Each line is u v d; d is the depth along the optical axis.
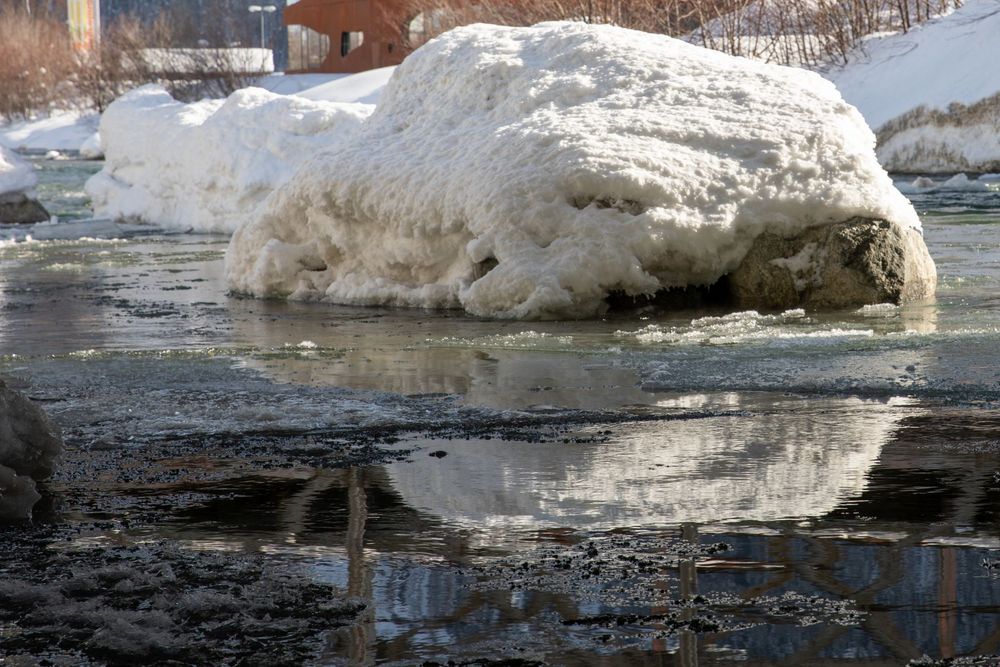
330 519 8.00
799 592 6.48
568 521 7.80
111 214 38.16
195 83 111.44
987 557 6.90
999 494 8.10
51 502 8.56
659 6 68.56
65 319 18.05
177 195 36.34
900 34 63.91
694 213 17.27
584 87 19.25
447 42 21.42
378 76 69.81
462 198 18.09
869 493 8.20
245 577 6.96
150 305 19.52
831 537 7.31
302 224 20.22
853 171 17.77
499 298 17.25
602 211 17.41
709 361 13.23
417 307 18.50
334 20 104.00
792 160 17.75
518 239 17.42
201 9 116.44
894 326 15.28
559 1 67.94
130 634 6.11
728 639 5.94
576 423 10.59
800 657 5.72
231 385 12.64
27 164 38.53
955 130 54.09
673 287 17.55
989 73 54.12
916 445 9.46
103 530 7.93
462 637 6.05
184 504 8.45
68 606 6.54
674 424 10.45
